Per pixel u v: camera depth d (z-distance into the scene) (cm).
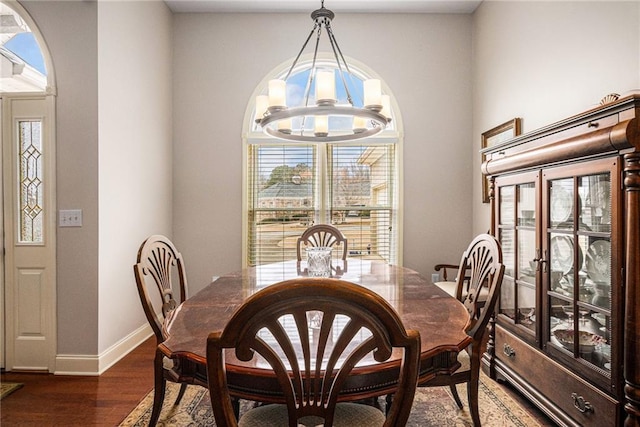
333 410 95
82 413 213
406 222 405
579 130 173
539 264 204
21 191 271
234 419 89
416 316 152
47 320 268
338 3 383
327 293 82
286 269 264
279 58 402
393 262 408
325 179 408
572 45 245
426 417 207
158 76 366
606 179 159
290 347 91
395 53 403
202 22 400
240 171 402
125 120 304
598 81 223
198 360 114
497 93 346
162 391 172
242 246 403
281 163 408
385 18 402
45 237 268
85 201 266
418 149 404
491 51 358
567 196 185
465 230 405
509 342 235
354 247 409
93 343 267
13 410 217
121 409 218
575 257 177
